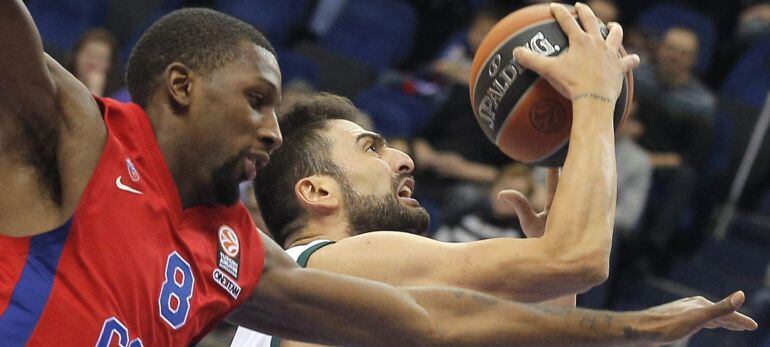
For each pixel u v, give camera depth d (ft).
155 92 9.44
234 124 9.37
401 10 41.16
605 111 10.94
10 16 8.07
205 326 9.72
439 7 41.19
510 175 27.04
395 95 35.68
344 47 40.27
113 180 8.97
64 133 8.82
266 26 38.73
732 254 32.94
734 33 41.98
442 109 32.27
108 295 8.76
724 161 35.35
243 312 10.36
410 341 10.21
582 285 10.82
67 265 8.67
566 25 11.18
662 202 31.71
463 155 31.53
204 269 9.56
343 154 13.28
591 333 10.36
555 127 11.12
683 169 32.01
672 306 10.65
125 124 9.29
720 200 35.42
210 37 9.39
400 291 10.30
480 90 11.41
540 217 12.67
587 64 11.02
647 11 41.83
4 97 8.50
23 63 8.34
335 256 11.86
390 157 13.51
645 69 34.12
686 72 33.96
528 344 10.37
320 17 40.29
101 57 26.02
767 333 26.48
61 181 8.79
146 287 9.02
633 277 30.40
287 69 35.96
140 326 9.00
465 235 27.50
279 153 13.41
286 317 10.28
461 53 36.70
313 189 13.21
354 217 13.08
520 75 11.09
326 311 10.18
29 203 8.67
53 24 36.24
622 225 29.89
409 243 11.71
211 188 9.56
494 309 10.39
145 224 9.11
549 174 12.75
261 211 13.66
